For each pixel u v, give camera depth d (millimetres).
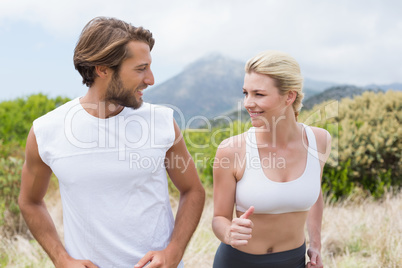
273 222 2014
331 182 5398
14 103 8031
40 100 8039
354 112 6324
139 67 1644
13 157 5328
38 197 1854
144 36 1672
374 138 5637
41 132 1696
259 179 1954
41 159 1744
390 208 4672
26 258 3953
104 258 1745
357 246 3967
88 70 1668
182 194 1991
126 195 1738
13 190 4684
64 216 1799
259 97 1872
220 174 2006
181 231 1874
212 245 3949
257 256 2051
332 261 3756
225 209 2027
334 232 4191
